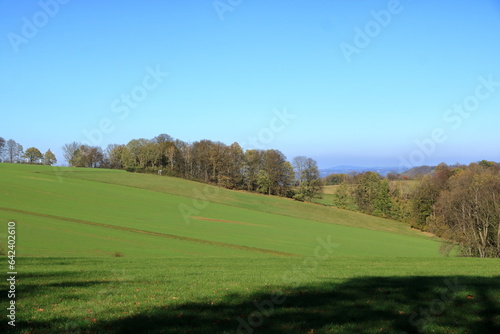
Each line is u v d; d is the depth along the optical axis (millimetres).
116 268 19641
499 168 55750
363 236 68250
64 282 13992
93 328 8508
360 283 14234
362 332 8594
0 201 58781
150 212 66875
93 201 69750
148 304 10750
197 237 50188
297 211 86625
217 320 9227
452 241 49281
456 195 48125
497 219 44875
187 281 15102
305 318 9484
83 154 105000
